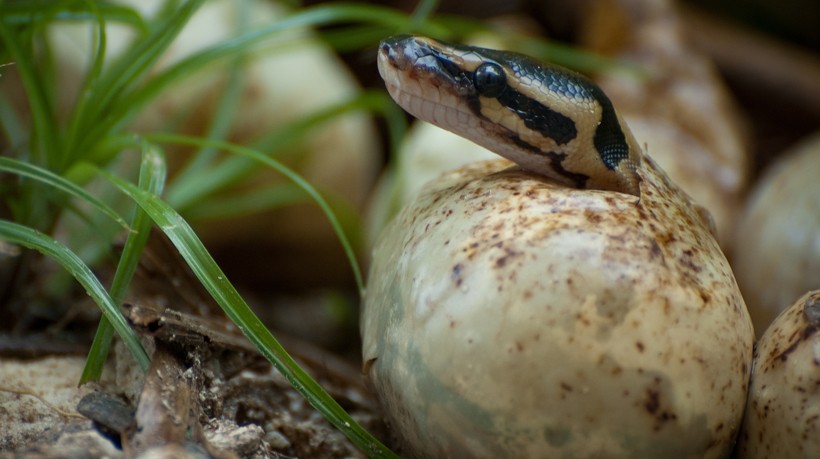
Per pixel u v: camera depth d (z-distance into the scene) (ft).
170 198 1.18
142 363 0.92
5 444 0.94
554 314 0.87
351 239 1.42
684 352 0.87
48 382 0.99
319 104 1.42
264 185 1.37
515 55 0.95
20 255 1.08
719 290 0.89
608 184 0.95
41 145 1.10
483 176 0.96
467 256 0.89
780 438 0.89
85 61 1.30
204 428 0.92
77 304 1.10
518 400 0.87
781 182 1.33
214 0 1.33
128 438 0.89
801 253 1.27
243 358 0.99
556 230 0.88
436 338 0.88
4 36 1.04
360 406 1.04
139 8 1.33
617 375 0.87
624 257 0.88
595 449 0.87
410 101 0.96
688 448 0.88
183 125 1.32
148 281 1.03
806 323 0.90
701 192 1.35
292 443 0.98
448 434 0.89
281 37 1.43
